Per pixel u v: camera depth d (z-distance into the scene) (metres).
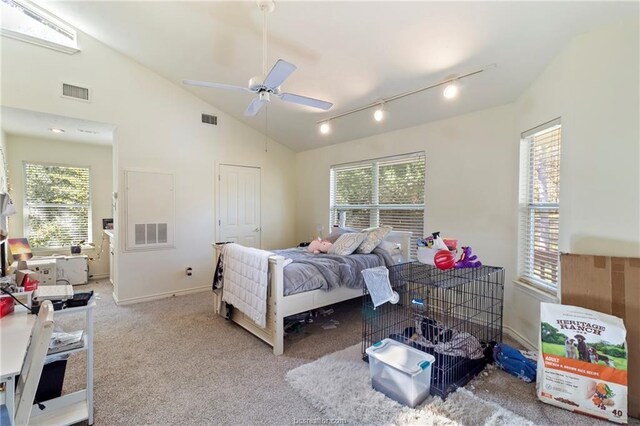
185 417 1.83
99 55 3.70
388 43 2.61
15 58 3.20
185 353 2.62
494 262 3.13
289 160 5.64
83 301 1.76
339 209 4.95
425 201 3.74
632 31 1.89
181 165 4.37
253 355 2.59
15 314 1.67
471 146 3.31
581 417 1.82
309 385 2.11
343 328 3.19
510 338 2.92
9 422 1.28
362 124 4.18
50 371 1.80
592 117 2.05
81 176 5.11
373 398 1.96
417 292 2.75
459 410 1.85
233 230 4.93
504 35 2.26
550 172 2.58
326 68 3.13
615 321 1.82
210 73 3.81
